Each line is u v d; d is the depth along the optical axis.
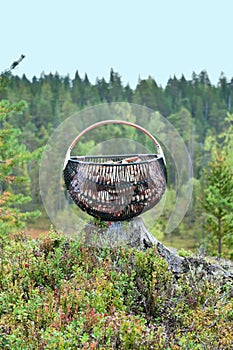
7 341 2.73
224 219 11.77
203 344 2.95
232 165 12.71
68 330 2.72
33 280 3.70
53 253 4.26
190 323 3.26
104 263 3.82
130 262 3.95
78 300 3.07
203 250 5.47
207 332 3.10
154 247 4.12
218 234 11.92
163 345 2.74
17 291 3.33
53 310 3.01
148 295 3.53
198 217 17.67
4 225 7.98
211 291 3.74
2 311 3.18
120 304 3.20
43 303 3.08
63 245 4.31
